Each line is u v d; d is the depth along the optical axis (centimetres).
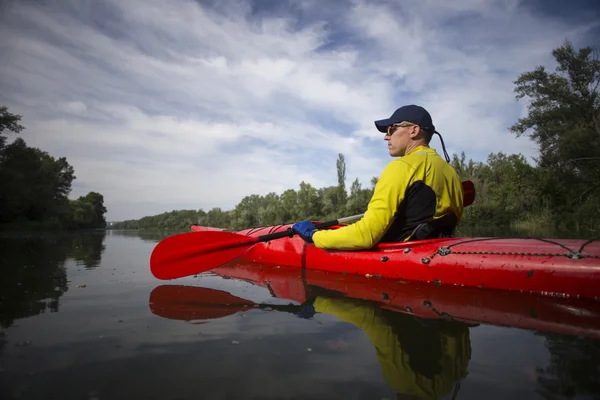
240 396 77
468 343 107
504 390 78
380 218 208
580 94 1587
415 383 82
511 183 1798
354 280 221
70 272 277
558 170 1550
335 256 250
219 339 114
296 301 169
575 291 157
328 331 122
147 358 99
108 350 105
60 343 112
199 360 97
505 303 154
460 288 187
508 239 196
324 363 94
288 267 286
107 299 177
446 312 143
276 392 78
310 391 79
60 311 152
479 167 2631
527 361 93
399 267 214
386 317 138
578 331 117
